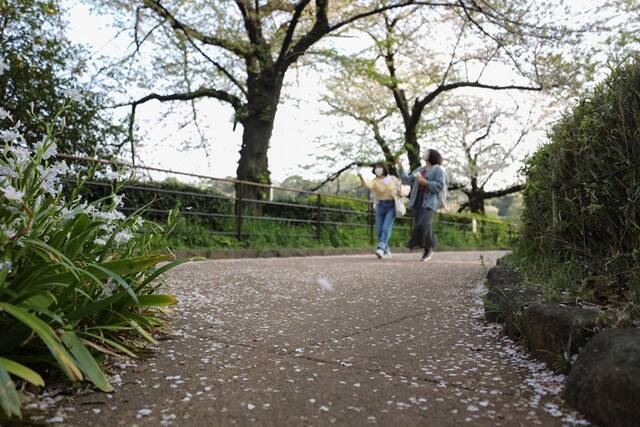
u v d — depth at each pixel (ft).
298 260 25.20
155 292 9.26
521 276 9.89
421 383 5.64
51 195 5.86
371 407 4.89
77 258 6.19
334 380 5.74
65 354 4.70
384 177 28.14
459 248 50.47
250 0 41.86
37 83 25.96
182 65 46.88
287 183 80.18
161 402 4.97
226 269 18.28
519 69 43.19
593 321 5.41
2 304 4.60
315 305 11.03
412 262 24.16
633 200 6.53
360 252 37.32
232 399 5.08
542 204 10.91
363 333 8.27
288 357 6.73
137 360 6.40
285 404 4.96
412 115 61.21
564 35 38.55
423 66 63.98
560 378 5.44
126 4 39.93
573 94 41.50
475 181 81.76
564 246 8.89
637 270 6.29
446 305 11.07
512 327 7.63
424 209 25.61
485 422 4.50
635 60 7.22
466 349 7.16
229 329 8.39
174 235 25.99
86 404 4.85
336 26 40.37
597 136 7.45
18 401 4.08
